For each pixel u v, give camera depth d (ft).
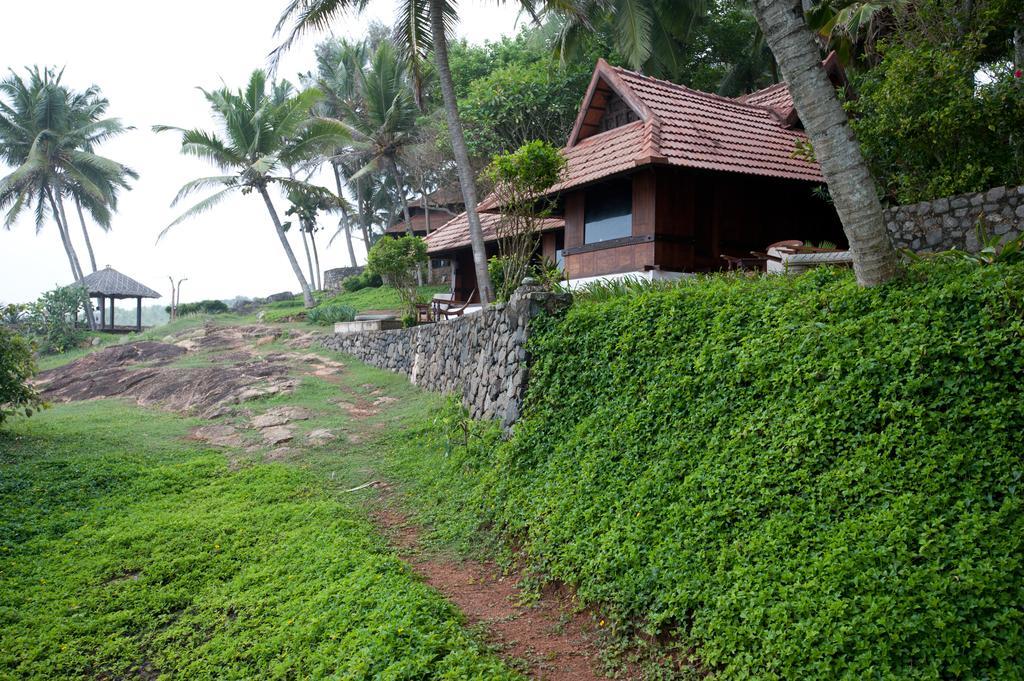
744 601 16.69
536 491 27.37
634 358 27.99
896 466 17.16
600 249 48.14
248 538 28.91
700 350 24.97
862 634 14.30
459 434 36.70
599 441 26.63
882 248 21.08
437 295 88.38
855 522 16.67
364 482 35.63
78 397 66.90
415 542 28.35
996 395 16.79
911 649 13.69
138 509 32.63
